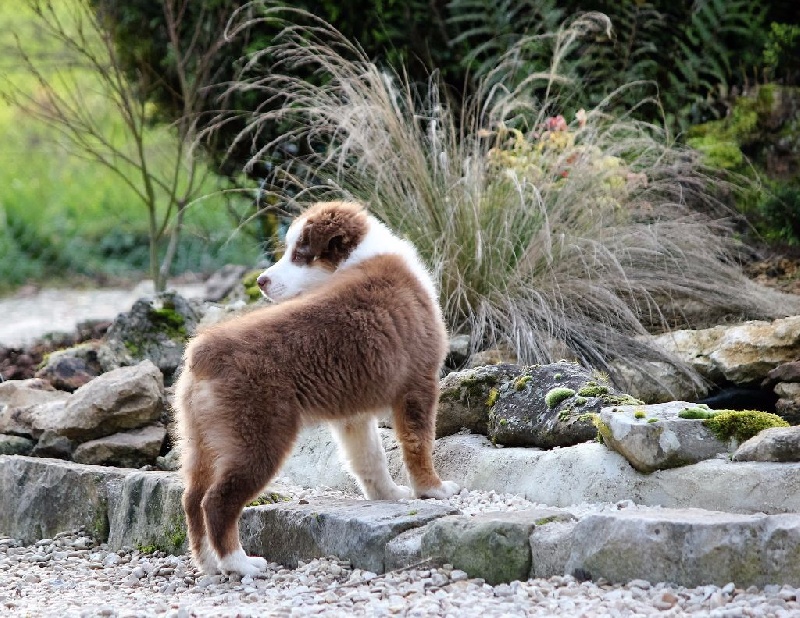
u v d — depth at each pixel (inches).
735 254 422.9
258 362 236.2
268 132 492.1
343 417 253.1
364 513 245.8
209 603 220.8
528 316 359.6
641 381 339.3
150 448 335.3
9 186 832.9
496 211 382.6
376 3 489.7
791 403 308.7
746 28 502.0
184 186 692.7
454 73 505.7
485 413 305.9
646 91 488.7
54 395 373.1
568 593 205.0
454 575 220.7
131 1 500.1
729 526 200.7
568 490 257.6
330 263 284.2
